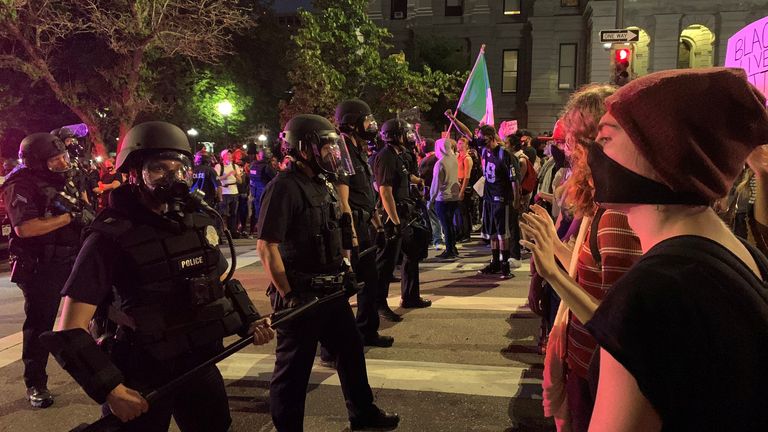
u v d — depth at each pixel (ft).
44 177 13.08
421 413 12.45
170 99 63.10
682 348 2.76
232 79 71.20
